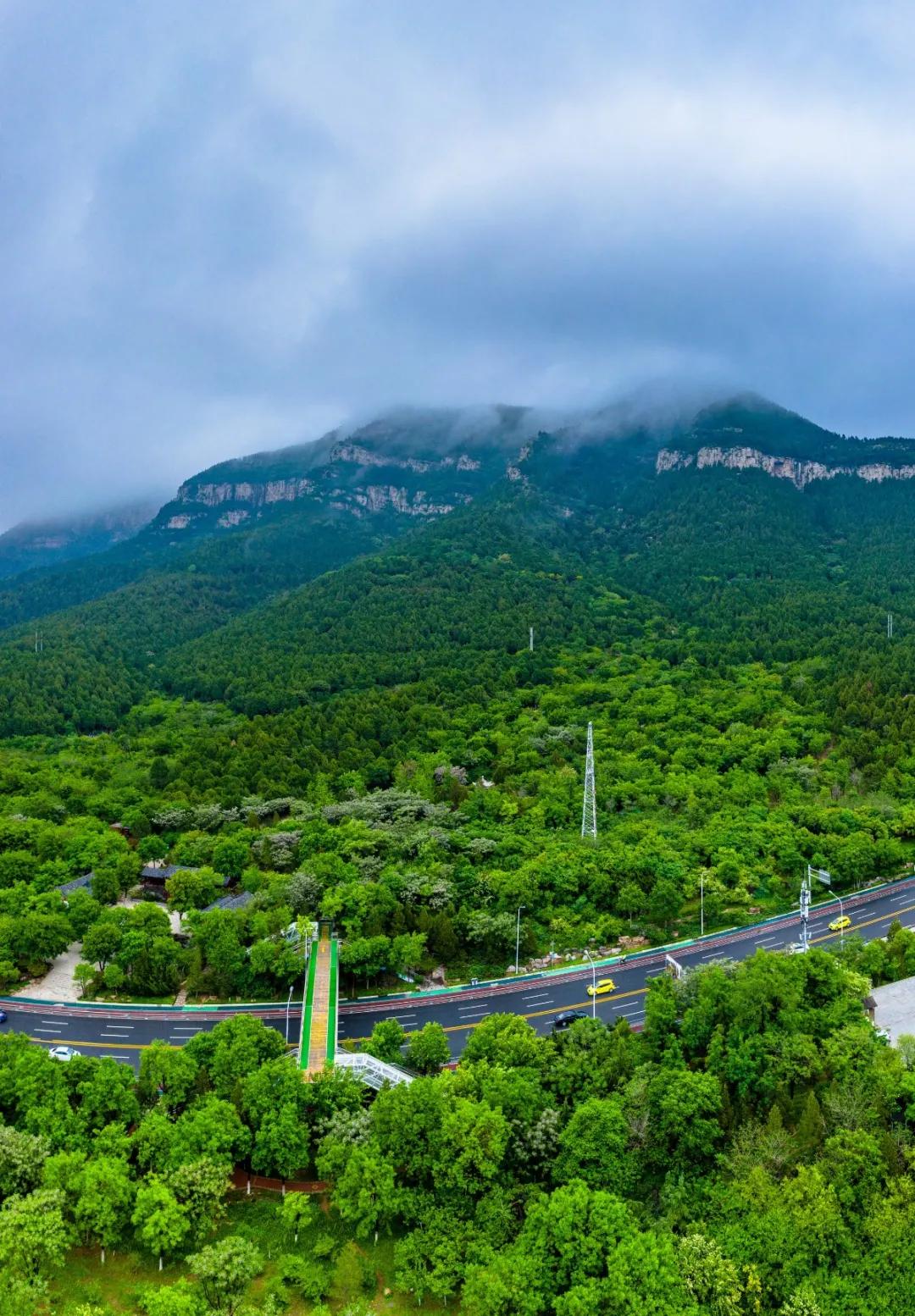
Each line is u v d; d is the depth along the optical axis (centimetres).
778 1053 12619
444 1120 11244
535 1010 15688
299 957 16238
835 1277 9781
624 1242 9856
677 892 18675
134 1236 10756
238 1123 11662
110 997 16362
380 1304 10156
